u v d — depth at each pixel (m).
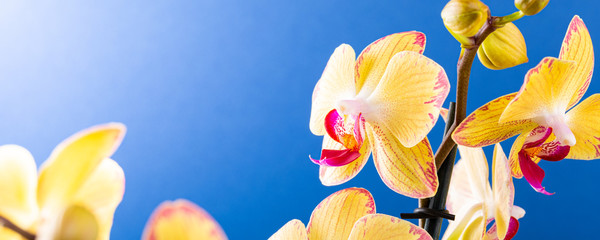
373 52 0.71
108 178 0.56
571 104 0.69
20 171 0.46
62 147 0.41
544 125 0.68
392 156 0.70
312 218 0.67
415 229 0.65
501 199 0.67
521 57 0.68
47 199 0.45
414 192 0.69
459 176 0.75
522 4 0.65
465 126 0.67
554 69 0.65
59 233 0.34
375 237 0.65
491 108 0.67
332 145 0.73
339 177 0.72
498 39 0.68
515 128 0.68
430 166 0.69
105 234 0.55
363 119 0.71
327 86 0.71
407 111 0.70
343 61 0.70
